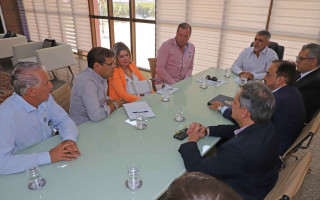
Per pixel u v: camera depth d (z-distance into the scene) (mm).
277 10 3428
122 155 1342
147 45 5270
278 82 1713
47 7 6605
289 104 1613
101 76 1894
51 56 4656
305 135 1482
